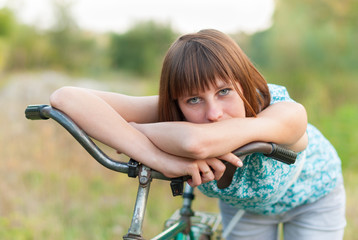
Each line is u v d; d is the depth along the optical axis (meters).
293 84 7.29
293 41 9.12
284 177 1.35
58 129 5.00
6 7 14.04
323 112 5.73
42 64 15.28
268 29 9.97
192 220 1.79
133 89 9.25
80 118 1.04
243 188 1.32
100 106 1.07
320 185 1.50
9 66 13.73
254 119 1.05
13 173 3.64
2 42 13.08
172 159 0.99
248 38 10.09
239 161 0.99
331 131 4.50
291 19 9.52
